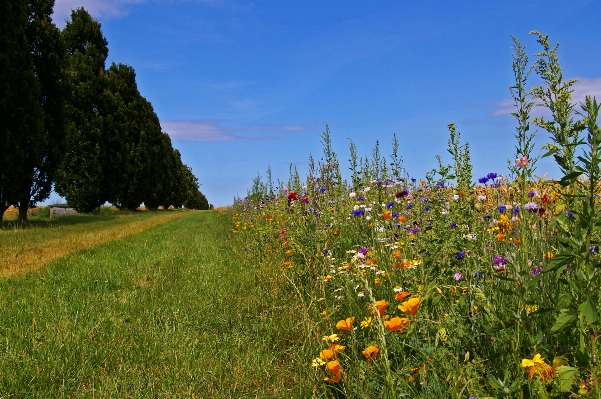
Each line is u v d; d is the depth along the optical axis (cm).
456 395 196
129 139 3419
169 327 412
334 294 376
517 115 275
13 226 1756
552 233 305
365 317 305
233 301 490
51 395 288
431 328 256
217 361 334
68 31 3069
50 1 2022
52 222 2095
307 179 653
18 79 1711
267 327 389
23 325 418
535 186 335
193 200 7162
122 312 468
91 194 2905
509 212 372
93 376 312
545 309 192
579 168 175
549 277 254
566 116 221
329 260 428
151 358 345
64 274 680
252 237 891
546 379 175
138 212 3606
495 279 279
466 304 268
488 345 257
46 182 1945
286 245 595
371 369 241
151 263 769
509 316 239
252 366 323
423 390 214
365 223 517
